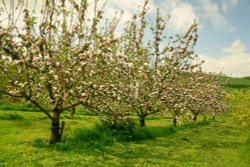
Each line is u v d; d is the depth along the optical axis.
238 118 37.94
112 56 22.45
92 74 22.27
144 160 21.48
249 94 37.81
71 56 21.39
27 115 38.50
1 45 19.42
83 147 22.95
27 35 20.61
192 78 42.06
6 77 21.95
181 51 32.22
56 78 19.89
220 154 26.11
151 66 32.78
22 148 21.77
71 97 22.25
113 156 21.78
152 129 35.50
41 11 21.86
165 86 33.06
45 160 19.16
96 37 21.67
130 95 25.38
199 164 21.72
